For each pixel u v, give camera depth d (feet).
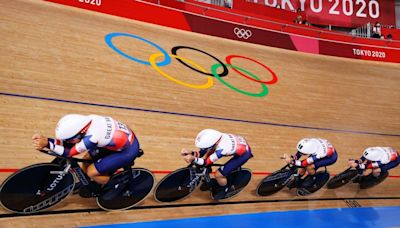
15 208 9.27
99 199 10.37
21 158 11.48
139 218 11.15
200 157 11.89
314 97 25.73
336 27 43.09
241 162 12.42
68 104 14.78
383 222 15.11
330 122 23.16
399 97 30.37
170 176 11.91
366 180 17.79
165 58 22.36
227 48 28.17
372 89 30.25
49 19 20.17
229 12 30.68
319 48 34.22
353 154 20.62
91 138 8.68
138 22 25.85
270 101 22.84
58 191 9.85
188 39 26.84
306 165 14.40
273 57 29.94
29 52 16.52
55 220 9.90
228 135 12.11
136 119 15.90
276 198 14.93
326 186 17.07
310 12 41.65
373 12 43.60
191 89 20.29
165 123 16.51
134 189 11.09
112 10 24.93
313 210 14.89
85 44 19.60
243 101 21.43
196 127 17.20
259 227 12.57
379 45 37.14
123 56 20.31
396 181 19.83
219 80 22.68
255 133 18.81
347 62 34.24
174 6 28.02
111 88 17.17
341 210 15.49
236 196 14.06
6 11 18.58
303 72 29.07
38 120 13.20
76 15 22.43
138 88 18.16
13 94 13.74
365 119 25.23
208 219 12.16
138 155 10.30
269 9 36.63
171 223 11.39
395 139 23.98
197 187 13.58
